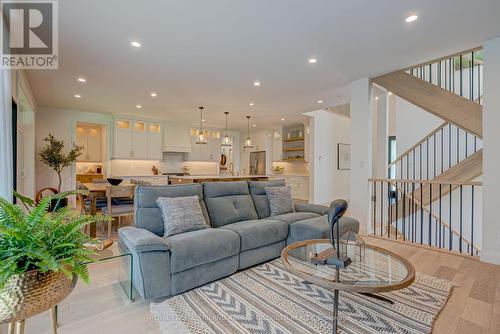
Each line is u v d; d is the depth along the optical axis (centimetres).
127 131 707
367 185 412
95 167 812
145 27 265
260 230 285
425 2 224
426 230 491
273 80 425
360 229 419
